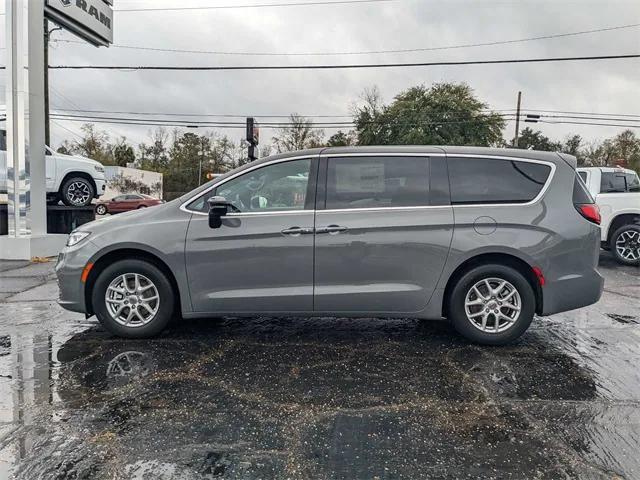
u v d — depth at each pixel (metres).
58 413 3.06
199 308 4.33
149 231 4.29
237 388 3.46
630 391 3.45
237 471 2.46
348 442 2.75
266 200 4.32
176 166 65.81
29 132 9.55
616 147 51.38
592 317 5.48
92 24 10.98
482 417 3.04
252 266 4.25
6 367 3.84
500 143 42.53
